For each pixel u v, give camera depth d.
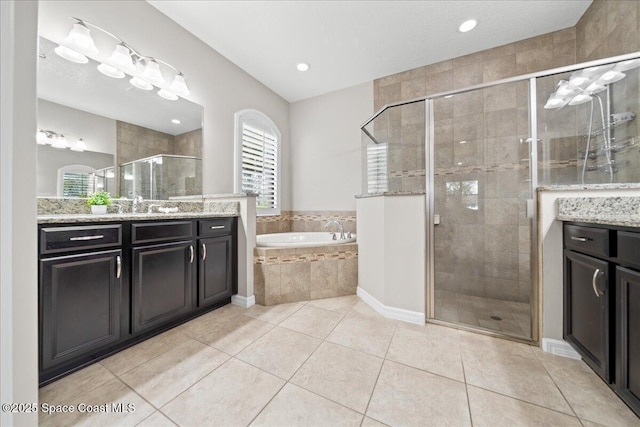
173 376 1.25
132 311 1.47
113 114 1.87
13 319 0.80
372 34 2.34
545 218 1.50
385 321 1.90
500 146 2.21
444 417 1.00
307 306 2.18
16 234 0.81
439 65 2.79
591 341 1.19
